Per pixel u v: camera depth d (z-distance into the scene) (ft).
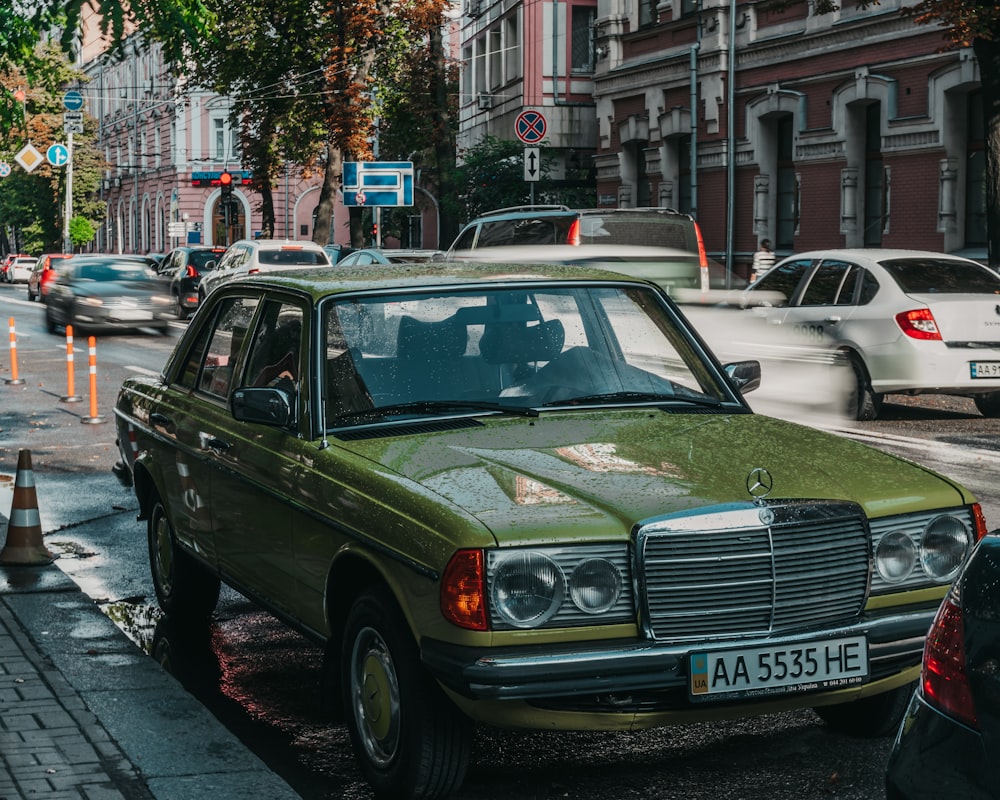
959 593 9.50
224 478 19.25
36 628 21.66
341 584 15.94
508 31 141.49
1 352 80.74
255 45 140.77
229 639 22.15
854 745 16.37
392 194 98.43
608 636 13.74
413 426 16.78
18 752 15.87
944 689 9.34
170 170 245.04
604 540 13.70
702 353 19.13
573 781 15.47
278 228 230.48
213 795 14.69
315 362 17.29
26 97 69.10
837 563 14.46
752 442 16.28
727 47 98.48
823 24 86.89
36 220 273.95
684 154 107.14
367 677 15.16
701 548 13.89
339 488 15.64
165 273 122.21
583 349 18.28
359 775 16.10
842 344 46.57
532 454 15.56
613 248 58.08
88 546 29.07
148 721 17.17
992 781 8.87
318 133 142.41
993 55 61.57
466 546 13.47
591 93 133.49
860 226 86.17
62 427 48.11
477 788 15.30
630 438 16.21
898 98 81.00
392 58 136.05
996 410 47.83
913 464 16.07
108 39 27.55
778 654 14.02
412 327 17.90
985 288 46.06
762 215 95.55
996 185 62.23
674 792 15.06
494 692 13.28
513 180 124.67
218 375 20.75
